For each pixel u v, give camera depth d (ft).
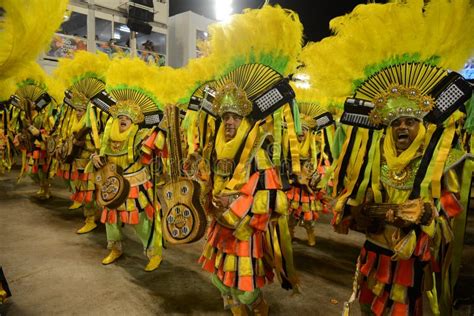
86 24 38.99
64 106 15.92
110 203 9.99
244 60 6.84
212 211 7.16
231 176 6.68
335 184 6.28
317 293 10.05
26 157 20.07
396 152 5.65
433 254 5.87
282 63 6.67
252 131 6.53
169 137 7.89
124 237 14.58
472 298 8.02
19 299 9.20
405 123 5.45
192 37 45.75
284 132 6.78
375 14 5.74
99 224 15.83
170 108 7.99
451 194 5.40
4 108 19.48
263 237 7.03
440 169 5.23
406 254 5.31
